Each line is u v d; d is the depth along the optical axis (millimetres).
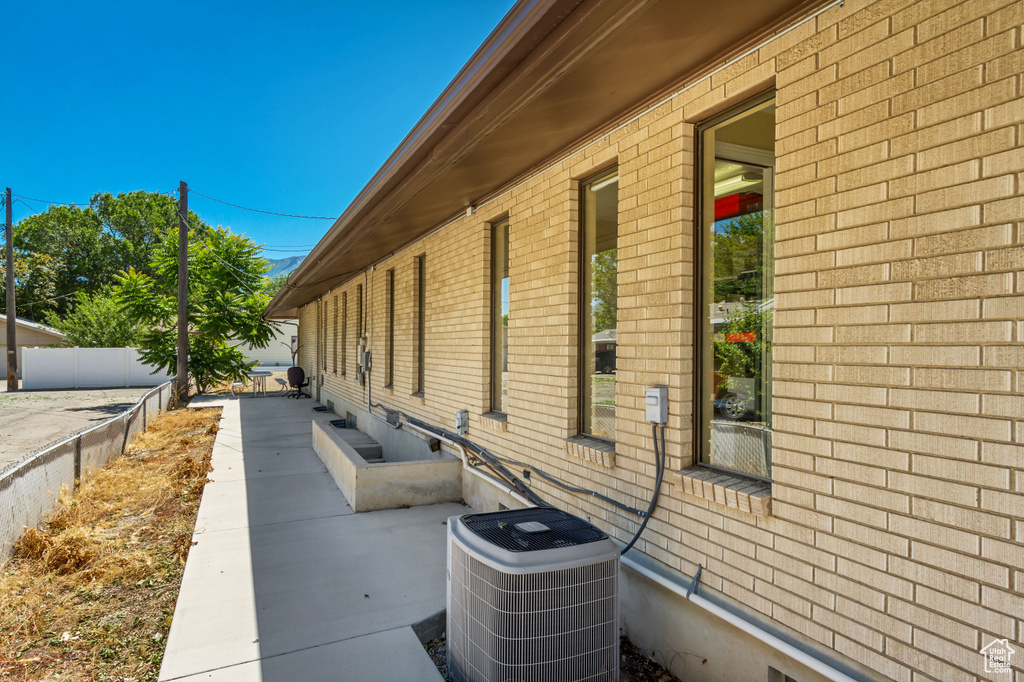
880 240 2297
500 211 5578
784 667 2682
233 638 3539
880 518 2281
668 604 3387
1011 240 1913
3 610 3969
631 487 3693
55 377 25359
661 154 3457
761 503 2736
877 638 2283
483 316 5984
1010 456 1904
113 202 57406
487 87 3301
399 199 5285
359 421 11844
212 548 5066
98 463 8094
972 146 2020
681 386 3301
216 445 10180
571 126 3982
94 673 3305
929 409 2129
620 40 2805
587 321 4465
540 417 4812
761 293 3434
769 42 2781
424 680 3113
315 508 6254
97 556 4953
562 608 2682
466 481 6398
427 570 4590
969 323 2020
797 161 2643
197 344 22422
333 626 3691
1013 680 1880
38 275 49188
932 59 2141
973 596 1993
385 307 9820
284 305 19266
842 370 2428
